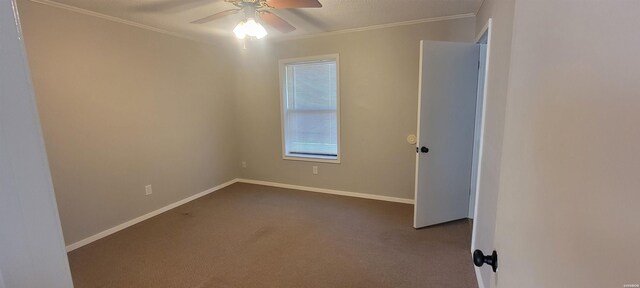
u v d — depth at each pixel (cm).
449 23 309
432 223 294
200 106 391
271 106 423
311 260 234
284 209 346
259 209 347
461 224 297
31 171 38
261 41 409
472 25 301
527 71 64
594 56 38
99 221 281
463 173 300
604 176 35
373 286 201
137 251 252
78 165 263
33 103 39
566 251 43
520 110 68
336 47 366
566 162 44
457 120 285
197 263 232
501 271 78
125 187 303
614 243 34
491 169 187
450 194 298
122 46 295
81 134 264
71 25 254
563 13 47
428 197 288
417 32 324
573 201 42
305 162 416
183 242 267
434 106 273
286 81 412
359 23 329
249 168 459
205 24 315
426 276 211
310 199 379
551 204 48
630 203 31
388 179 368
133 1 245
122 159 299
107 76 282
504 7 168
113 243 267
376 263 228
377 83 353
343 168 392
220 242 266
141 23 308
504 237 77
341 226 296
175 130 357
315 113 403
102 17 276
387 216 320
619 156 33
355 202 366
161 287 204
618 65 33
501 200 83
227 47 429
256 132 442
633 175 31
